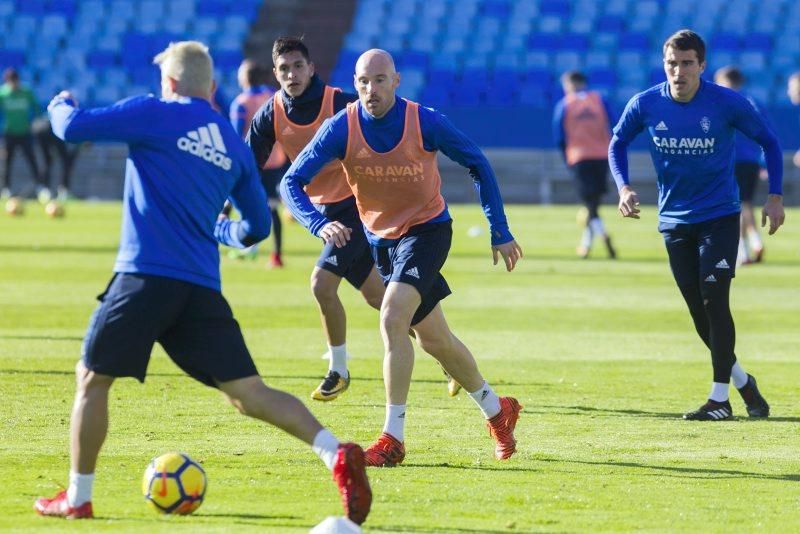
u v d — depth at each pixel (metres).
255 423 27.05
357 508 17.48
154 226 18.47
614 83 117.81
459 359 24.12
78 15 127.50
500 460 24.03
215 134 18.92
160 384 31.77
